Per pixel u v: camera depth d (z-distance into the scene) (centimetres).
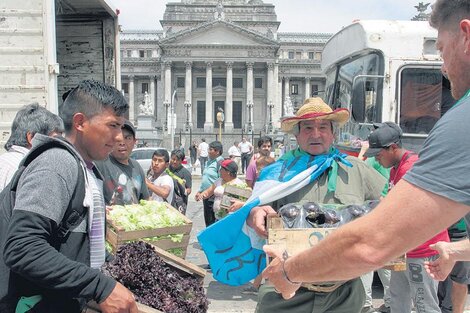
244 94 8100
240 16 8781
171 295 271
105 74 838
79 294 224
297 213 322
